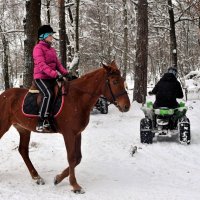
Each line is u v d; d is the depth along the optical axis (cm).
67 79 716
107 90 646
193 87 2111
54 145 974
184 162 847
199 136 1073
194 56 4500
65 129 653
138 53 1752
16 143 991
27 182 702
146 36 1752
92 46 3759
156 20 2914
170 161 855
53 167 799
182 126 984
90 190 657
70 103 652
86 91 657
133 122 1330
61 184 692
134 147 917
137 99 1747
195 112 1483
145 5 1742
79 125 655
